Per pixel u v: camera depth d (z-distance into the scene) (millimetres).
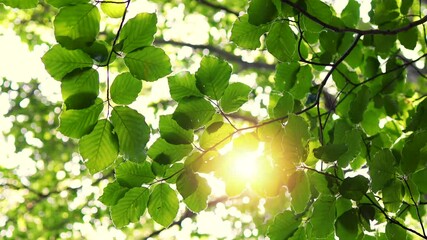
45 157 5824
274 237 1393
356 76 1587
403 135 1576
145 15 1182
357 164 1550
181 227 4312
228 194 1315
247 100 1280
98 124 1210
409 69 2621
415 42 1508
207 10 4781
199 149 1298
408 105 1655
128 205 1309
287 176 1275
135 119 1214
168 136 1289
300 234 1393
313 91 1535
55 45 1169
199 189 1312
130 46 1190
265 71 4887
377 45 1528
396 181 1321
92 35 1174
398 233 1330
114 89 1205
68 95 1188
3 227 5047
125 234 5184
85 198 4988
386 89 1597
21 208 5066
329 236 1396
